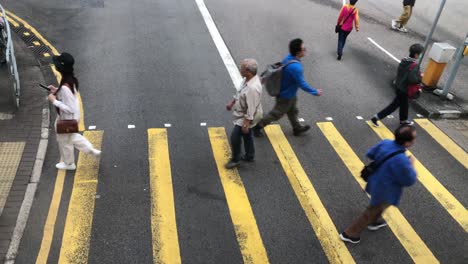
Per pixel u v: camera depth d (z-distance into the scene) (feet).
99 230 19.49
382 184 17.34
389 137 27.94
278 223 20.56
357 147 26.71
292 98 25.07
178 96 30.76
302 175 23.93
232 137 22.59
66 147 21.95
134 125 27.14
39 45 37.11
